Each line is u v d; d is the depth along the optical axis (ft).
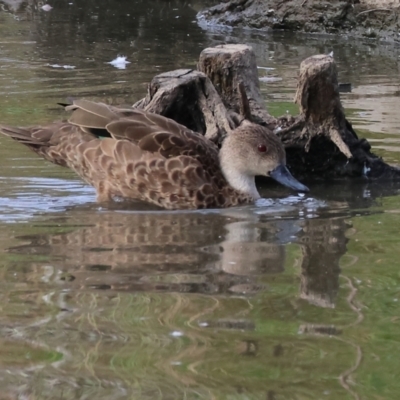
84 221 34.45
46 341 21.99
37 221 34.27
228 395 19.35
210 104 43.06
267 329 22.94
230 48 45.39
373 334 22.75
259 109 44.73
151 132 37.93
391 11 87.04
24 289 25.76
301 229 33.71
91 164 38.32
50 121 50.78
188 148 38.24
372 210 37.19
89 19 95.55
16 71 67.31
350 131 43.73
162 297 25.25
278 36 89.10
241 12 94.48
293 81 64.64
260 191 41.60
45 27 89.61
